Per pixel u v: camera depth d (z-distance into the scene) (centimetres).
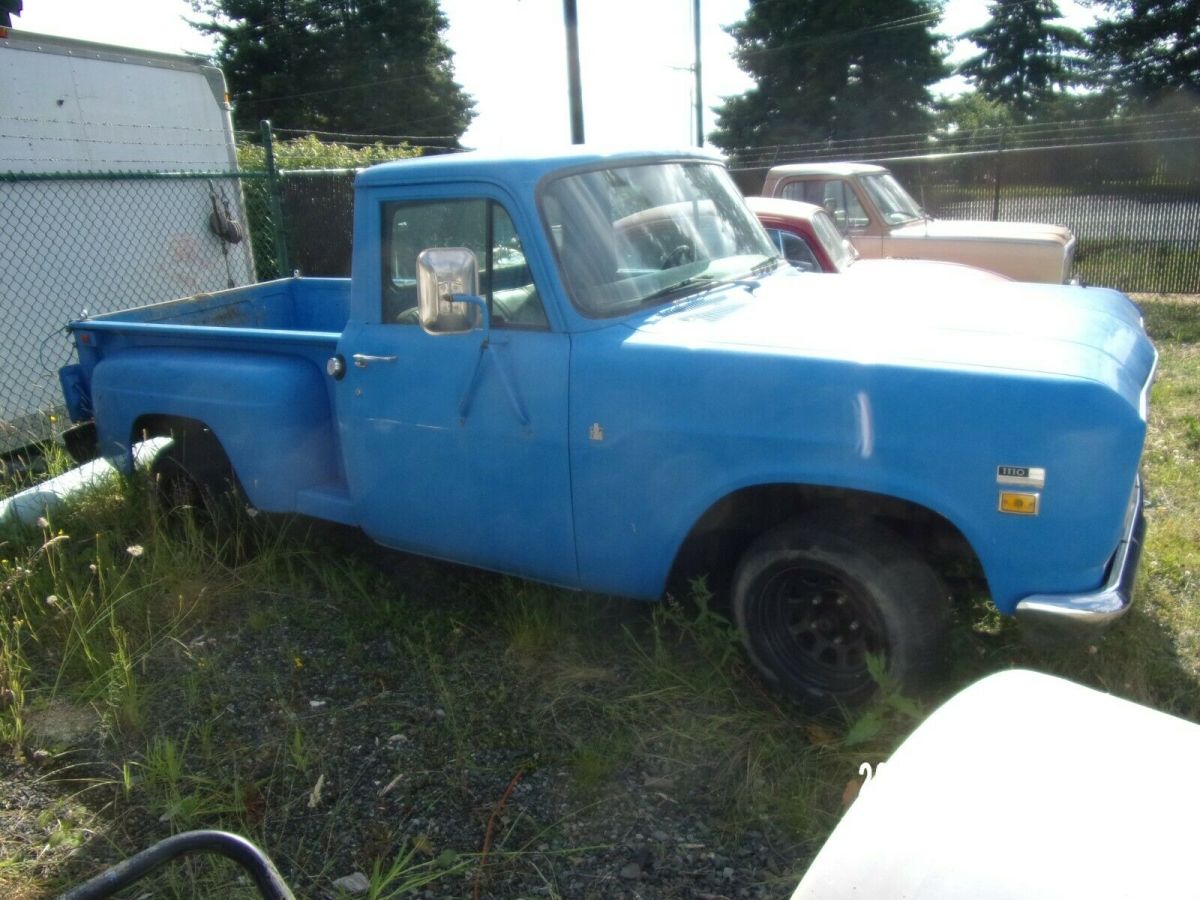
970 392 284
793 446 307
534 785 312
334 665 388
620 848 283
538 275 350
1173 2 3158
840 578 314
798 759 314
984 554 289
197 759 332
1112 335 328
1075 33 4172
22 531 497
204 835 158
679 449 327
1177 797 153
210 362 463
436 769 321
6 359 723
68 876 278
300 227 1273
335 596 445
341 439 418
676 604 365
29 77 733
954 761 165
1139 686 341
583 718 345
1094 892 135
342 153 2031
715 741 326
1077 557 280
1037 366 286
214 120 905
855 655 325
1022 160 1430
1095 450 274
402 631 412
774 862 274
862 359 300
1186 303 1216
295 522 486
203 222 895
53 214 756
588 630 394
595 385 339
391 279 396
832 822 286
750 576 333
